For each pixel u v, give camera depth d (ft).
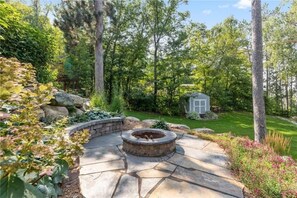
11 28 15.65
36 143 4.82
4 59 4.50
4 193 3.59
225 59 50.08
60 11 31.01
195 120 40.27
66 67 43.42
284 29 35.63
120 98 23.36
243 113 52.80
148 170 10.42
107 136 16.84
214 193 8.66
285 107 61.00
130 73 46.26
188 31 46.52
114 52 46.73
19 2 49.55
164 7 42.65
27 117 4.85
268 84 61.52
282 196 8.34
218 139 16.51
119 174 9.84
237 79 54.85
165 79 45.57
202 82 53.06
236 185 9.43
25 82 4.96
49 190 6.22
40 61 18.83
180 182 9.39
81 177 9.45
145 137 14.58
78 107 18.93
